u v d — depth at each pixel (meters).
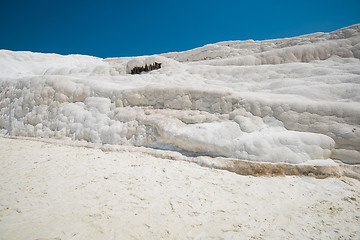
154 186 4.76
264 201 4.29
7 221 3.30
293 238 3.25
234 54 22.44
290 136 5.98
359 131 5.65
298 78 9.97
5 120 10.96
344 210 4.01
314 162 5.44
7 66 23.11
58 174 5.32
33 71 23.64
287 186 4.88
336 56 12.93
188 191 4.59
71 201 3.99
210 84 11.22
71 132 8.98
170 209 3.89
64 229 3.18
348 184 4.92
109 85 10.21
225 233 3.31
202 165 6.04
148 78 13.38
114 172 5.50
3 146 8.15
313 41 17.69
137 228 3.32
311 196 4.49
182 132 7.05
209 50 25.19
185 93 8.36
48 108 10.14
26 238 2.93
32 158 6.62
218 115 7.51
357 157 5.43
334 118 6.19
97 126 8.63
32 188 4.48
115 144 7.91
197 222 3.56
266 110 7.02
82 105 9.75
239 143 6.19
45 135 9.41
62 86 10.46
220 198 4.36
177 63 16.81
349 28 16.69
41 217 3.45
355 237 3.27
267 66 12.02
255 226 3.51
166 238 3.14
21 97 10.98
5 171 5.44
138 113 8.46
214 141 6.46
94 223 3.37
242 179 5.24
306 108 6.59
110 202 4.01
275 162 5.59
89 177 5.15
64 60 28.56
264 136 6.16
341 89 7.63
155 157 6.76
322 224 3.61
